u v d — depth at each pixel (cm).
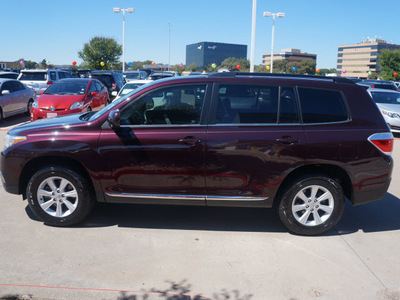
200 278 335
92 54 4616
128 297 304
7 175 427
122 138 408
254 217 480
